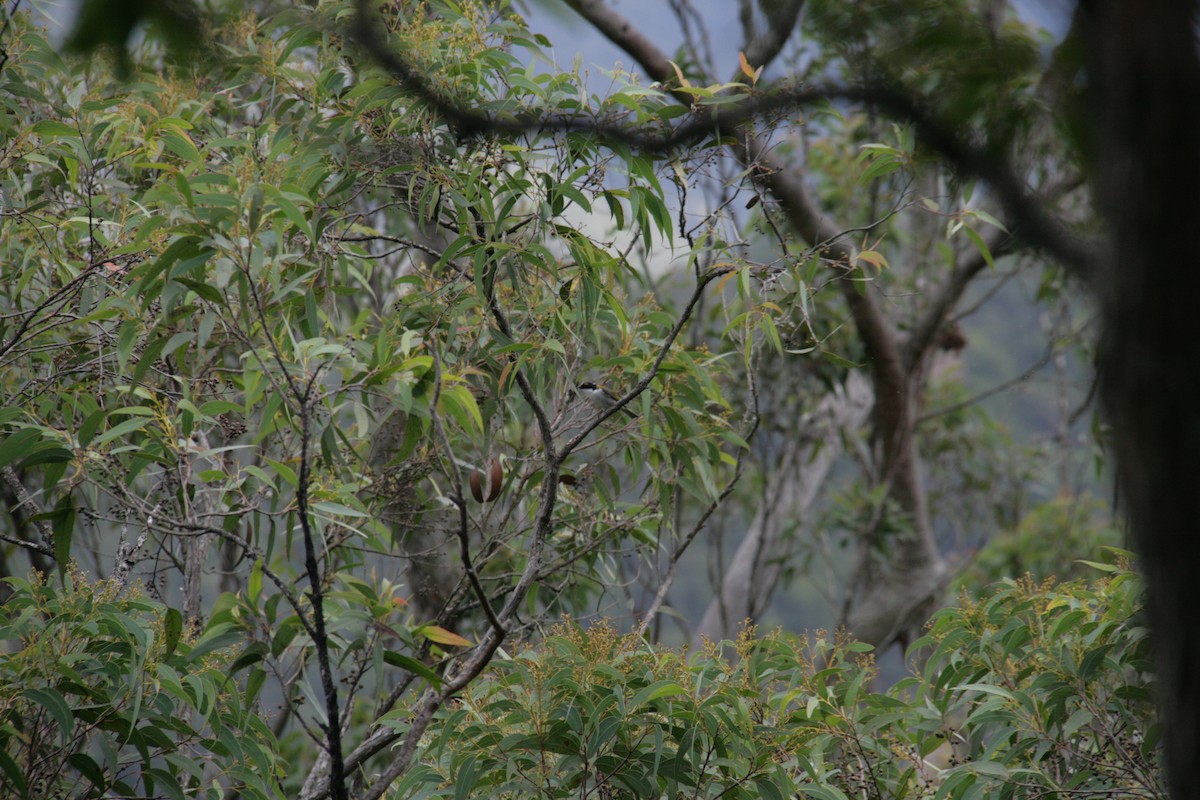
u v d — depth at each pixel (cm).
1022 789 254
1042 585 279
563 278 313
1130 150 85
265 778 264
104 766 278
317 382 253
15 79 296
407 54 249
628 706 247
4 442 242
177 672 257
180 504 316
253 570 241
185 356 294
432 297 298
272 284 240
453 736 252
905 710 274
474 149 263
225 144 266
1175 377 85
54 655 243
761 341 298
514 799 250
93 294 296
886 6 109
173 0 80
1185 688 93
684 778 248
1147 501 89
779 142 261
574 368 308
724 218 272
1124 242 86
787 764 261
